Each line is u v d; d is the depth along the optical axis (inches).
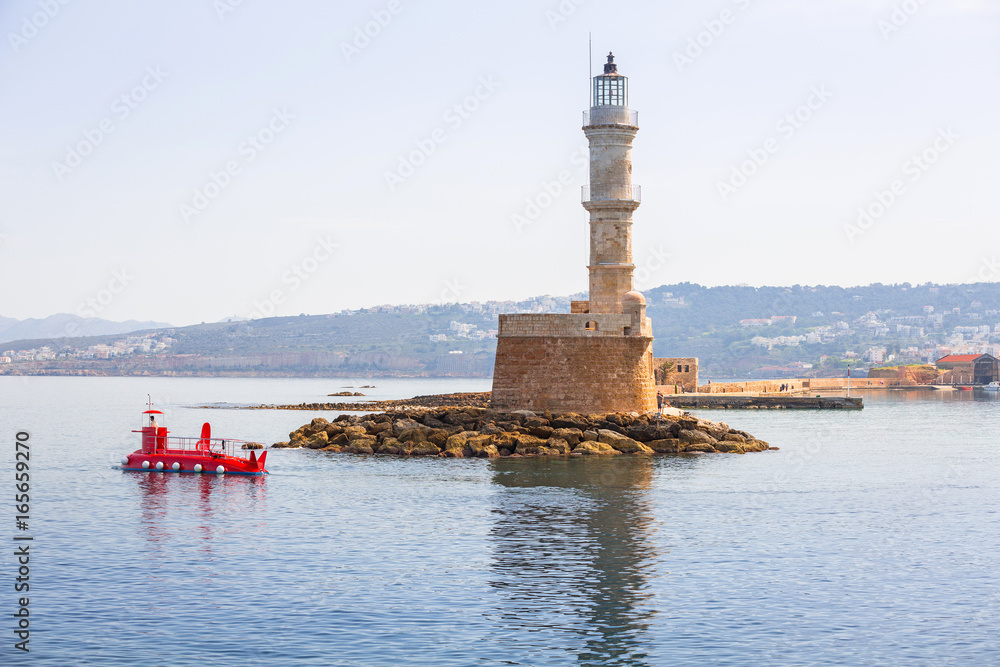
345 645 1144.8
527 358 2970.0
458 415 3056.1
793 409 5807.1
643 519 1857.8
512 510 1935.3
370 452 2878.9
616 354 3002.0
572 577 1434.5
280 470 2501.2
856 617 1253.1
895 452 3152.1
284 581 1403.8
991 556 1581.0
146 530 1743.4
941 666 1088.2
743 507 1998.0
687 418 3166.8
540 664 1093.8
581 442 2822.3
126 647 1132.5
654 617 1251.8
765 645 1151.6
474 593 1349.7
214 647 1134.4
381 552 1579.7
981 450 3240.7
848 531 1771.7
